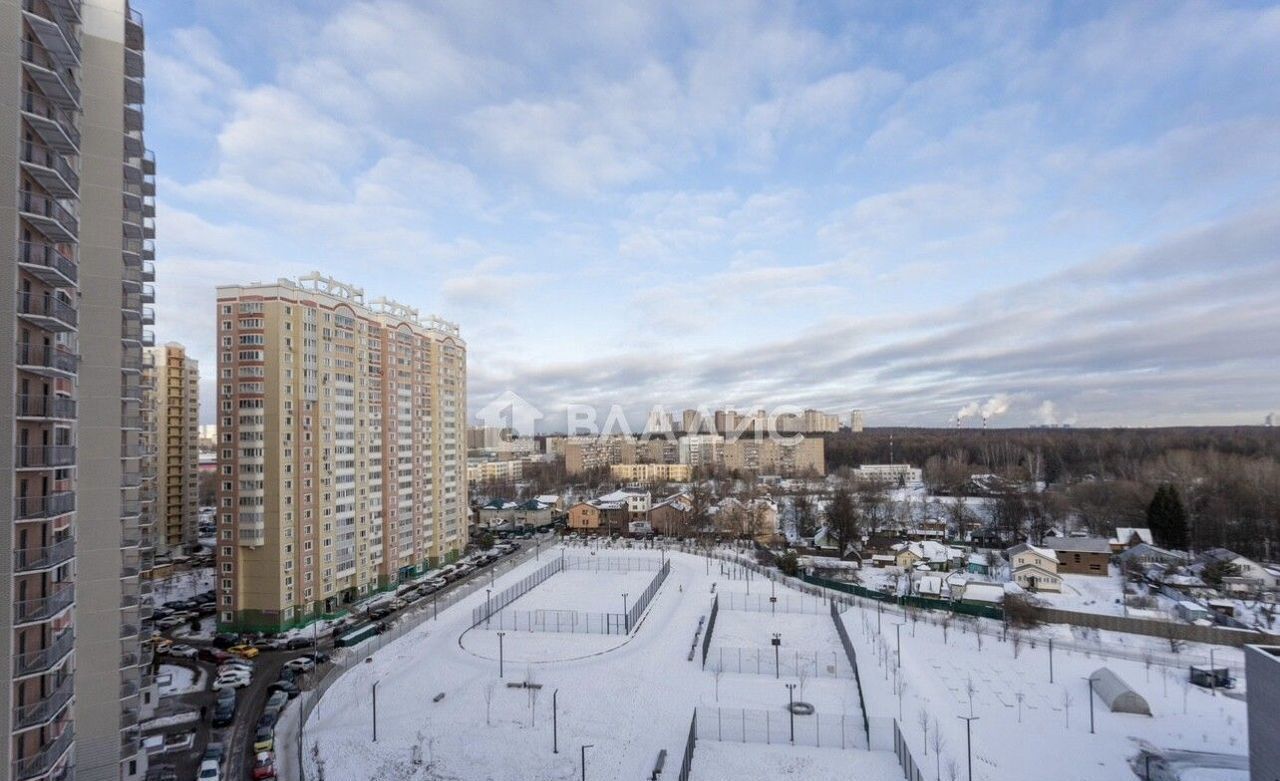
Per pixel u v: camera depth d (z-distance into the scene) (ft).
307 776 134.92
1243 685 183.32
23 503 91.76
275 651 216.33
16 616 89.10
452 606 270.46
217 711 163.73
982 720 162.30
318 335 256.11
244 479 233.76
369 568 284.41
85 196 121.19
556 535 464.24
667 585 312.29
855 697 176.65
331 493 260.62
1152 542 348.59
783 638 229.66
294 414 242.58
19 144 88.02
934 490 599.57
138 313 134.10
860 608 268.41
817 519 457.27
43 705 91.09
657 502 547.49
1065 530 408.05
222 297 240.53
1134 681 186.91
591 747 148.05
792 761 142.51
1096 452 652.07
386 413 301.63
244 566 235.40
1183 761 140.97
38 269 92.02
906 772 136.77
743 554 394.52
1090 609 259.19
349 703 171.83
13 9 88.17
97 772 118.52
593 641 223.71
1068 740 151.84
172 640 228.63
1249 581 278.26
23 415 90.74
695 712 153.07
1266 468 421.59
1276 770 100.99
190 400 380.37
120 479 123.65
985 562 327.26
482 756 143.95
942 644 221.05
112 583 121.80
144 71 135.13
